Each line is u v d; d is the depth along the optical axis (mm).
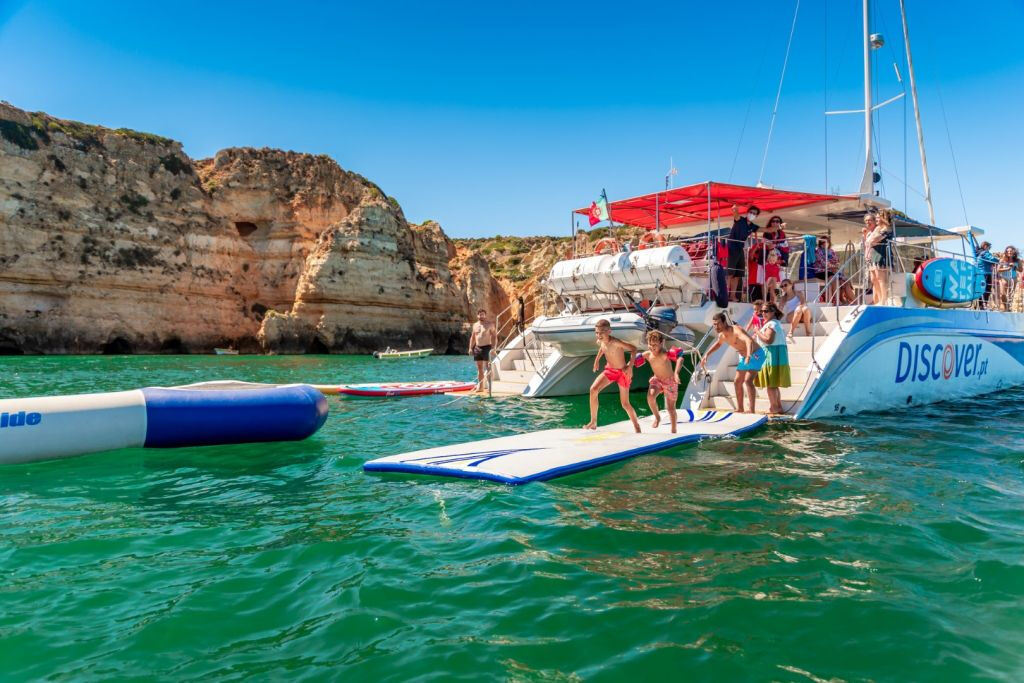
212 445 8742
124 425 8227
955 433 9234
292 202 52844
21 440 7527
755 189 13047
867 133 15562
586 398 14578
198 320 46594
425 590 3996
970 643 3285
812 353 11086
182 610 3746
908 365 11977
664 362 9156
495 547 4723
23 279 39250
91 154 43688
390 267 51750
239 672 3084
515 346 16844
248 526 5309
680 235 15953
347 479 6926
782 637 3361
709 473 6934
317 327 48406
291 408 9047
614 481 6621
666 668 3078
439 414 12133
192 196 48438
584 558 4496
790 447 8305
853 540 4777
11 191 39250
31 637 3438
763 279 13305
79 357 37281
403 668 3102
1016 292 15906
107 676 3053
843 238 17125
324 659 3201
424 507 5797
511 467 6969
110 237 43000
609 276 13062
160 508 5852
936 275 12703
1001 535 4859
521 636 3410
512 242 90875
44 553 4699
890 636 3357
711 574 4191
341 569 4352
